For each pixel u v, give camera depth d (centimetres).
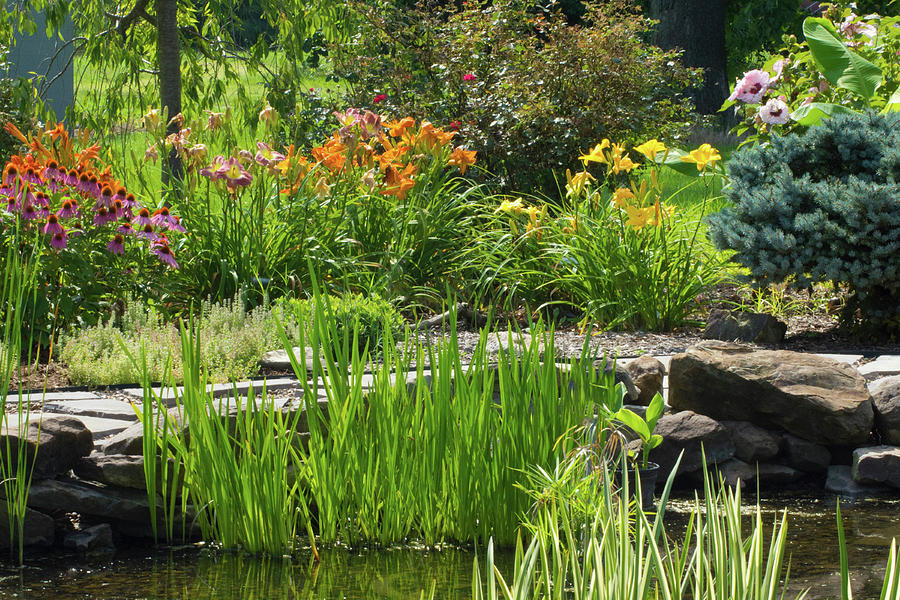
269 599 353
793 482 520
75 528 425
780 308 866
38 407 531
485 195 1089
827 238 723
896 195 692
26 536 412
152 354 616
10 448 411
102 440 481
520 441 418
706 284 827
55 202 735
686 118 1325
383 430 415
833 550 402
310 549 412
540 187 1105
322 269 818
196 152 823
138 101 1259
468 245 905
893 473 500
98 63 1234
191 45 1327
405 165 951
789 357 549
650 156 816
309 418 412
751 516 458
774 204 738
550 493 366
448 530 423
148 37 1321
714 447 514
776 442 527
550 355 431
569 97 1123
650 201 928
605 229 831
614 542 244
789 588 357
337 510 414
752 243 738
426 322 784
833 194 721
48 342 677
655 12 2345
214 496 408
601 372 457
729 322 770
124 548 414
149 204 855
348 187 892
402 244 853
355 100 1223
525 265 868
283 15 1300
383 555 404
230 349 633
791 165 787
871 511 466
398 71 1204
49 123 1188
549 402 425
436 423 418
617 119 1113
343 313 682
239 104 1288
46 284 699
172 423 407
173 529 430
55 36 1484
